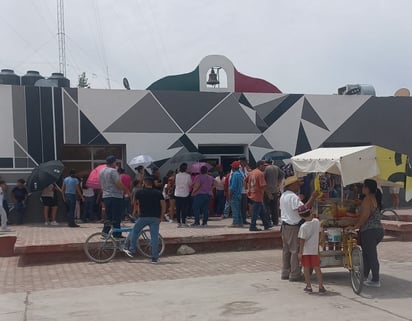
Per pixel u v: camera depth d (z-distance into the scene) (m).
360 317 6.86
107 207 11.95
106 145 19.53
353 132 22.30
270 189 14.66
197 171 17.39
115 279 9.77
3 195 16.75
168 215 17.34
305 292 8.30
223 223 16.36
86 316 7.16
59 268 11.15
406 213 18.44
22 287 9.30
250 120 20.75
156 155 19.73
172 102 19.97
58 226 16.78
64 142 18.88
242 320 6.84
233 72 22.19
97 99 19.22
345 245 8.72
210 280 9.44
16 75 20.61
